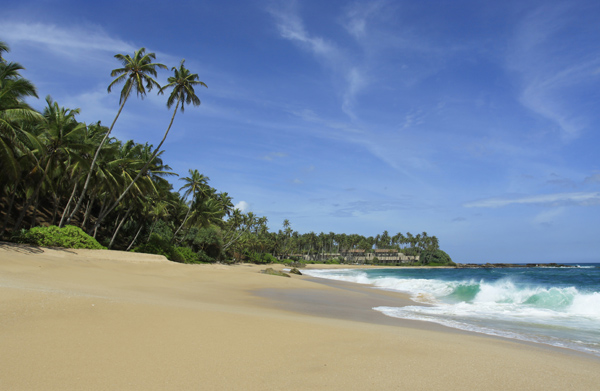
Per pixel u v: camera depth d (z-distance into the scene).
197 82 33.53
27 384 4.11
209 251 69.69
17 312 6.87
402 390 4.59
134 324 6.93
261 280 26.45
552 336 9.60
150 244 38.84
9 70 22.12
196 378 4.61
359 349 6.48
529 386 5.04
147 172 39.91
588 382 5.34
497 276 45.81
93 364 4.86
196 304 11.20
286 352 6.01
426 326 10.66
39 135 27.36
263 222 105.81
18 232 25.69
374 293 22.50
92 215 51.62
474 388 4.83
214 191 67.38
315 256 174.50
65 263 18.78
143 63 30.72
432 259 150.75
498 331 10.17
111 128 30.08
